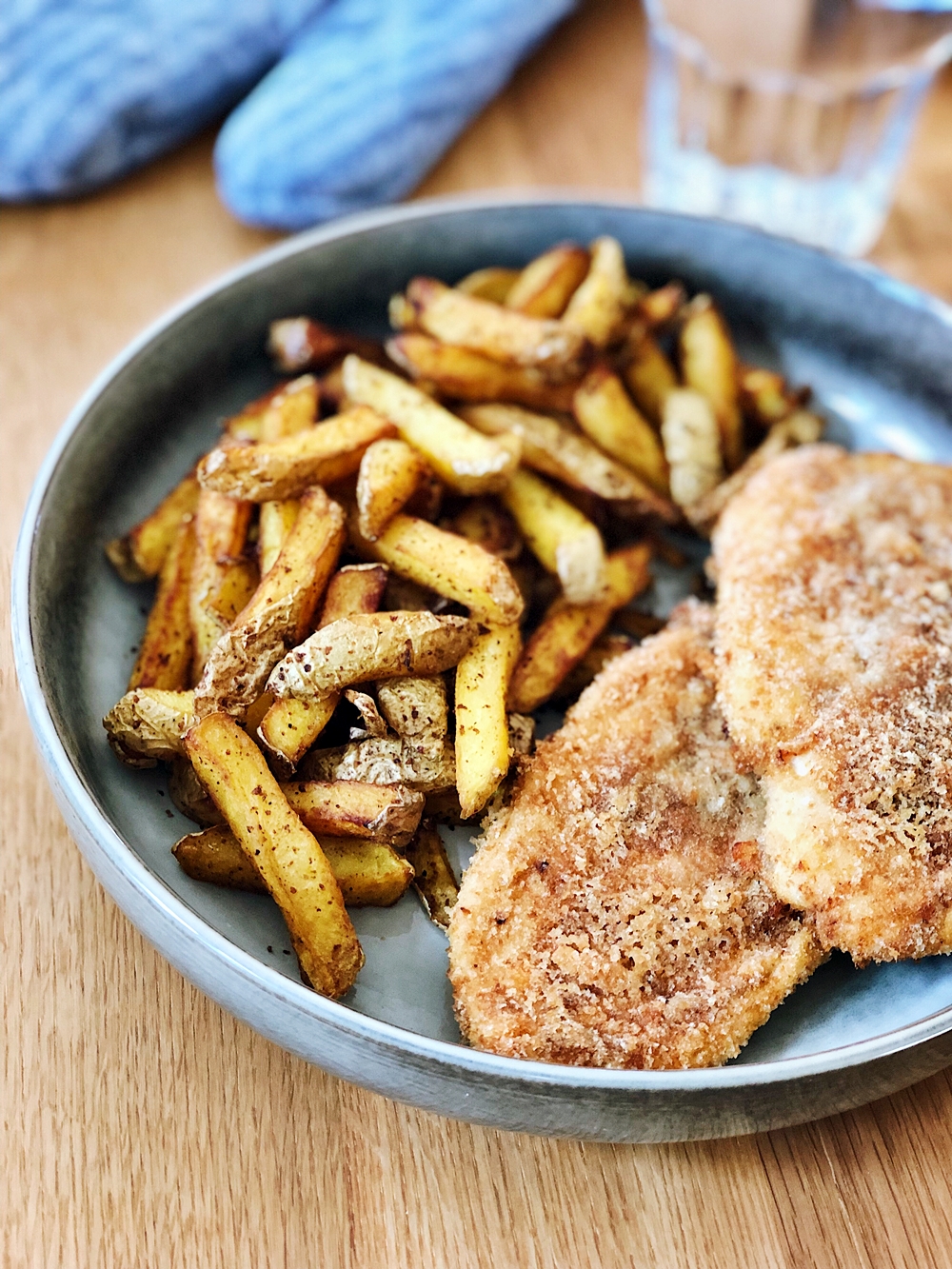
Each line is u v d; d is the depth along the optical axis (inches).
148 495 11.4
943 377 12.7
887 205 16.1
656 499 11.3
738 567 10.6
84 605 10.4
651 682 10.1
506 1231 8.3
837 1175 8.7
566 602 10.5
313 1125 8.7
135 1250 8.1
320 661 8.9
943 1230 8.5
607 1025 8.3
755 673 9.7
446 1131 8.8
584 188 16.4
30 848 10.0
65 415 13.0
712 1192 8.6
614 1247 8.3
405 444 10.3
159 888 7.9
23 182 14.9
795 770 9.2
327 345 11.9
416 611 9.6
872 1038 7.8
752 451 12.9
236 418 11.4
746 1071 7.5
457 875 9.4
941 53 14.6
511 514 11.0
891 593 10.3
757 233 13.1
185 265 15.0
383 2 16.2
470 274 13.4
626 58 18.3
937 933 8.7
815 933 8.9
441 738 9.3
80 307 14.3
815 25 14.4
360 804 8.8
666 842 9.2
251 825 8.4
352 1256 8.2
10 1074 8.8
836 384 13.3
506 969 8.5
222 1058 9.0
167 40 15.2
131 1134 8.6
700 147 16.0
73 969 9.3
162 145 15.8
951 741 9.3
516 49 16.5
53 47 14.8
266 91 15.5
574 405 11.5
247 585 10.2
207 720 8.6
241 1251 8.1
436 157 16.0
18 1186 8.3
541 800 9.3
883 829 8.9
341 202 15.1
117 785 9.4
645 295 13.5
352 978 8.4
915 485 11.4
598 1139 8.0
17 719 10.6
